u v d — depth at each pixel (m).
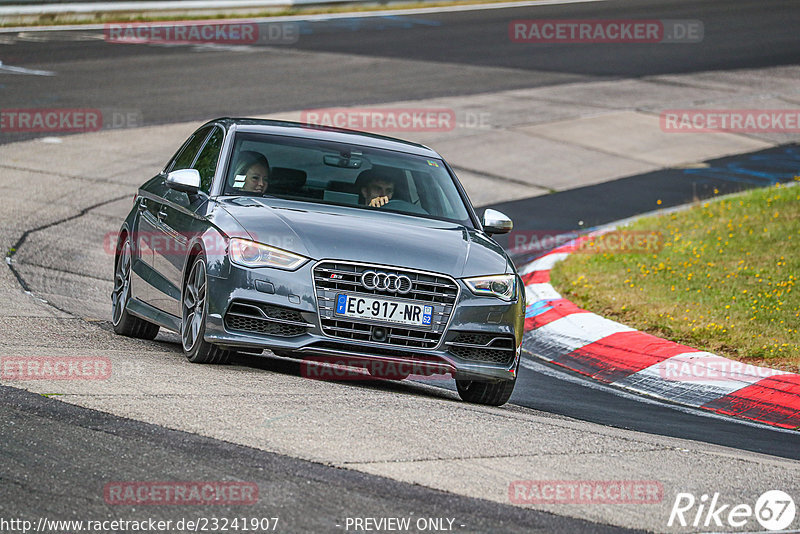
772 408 31.06
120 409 21.05
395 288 25.70
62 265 44.38
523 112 89.94
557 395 31.69
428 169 31.44
